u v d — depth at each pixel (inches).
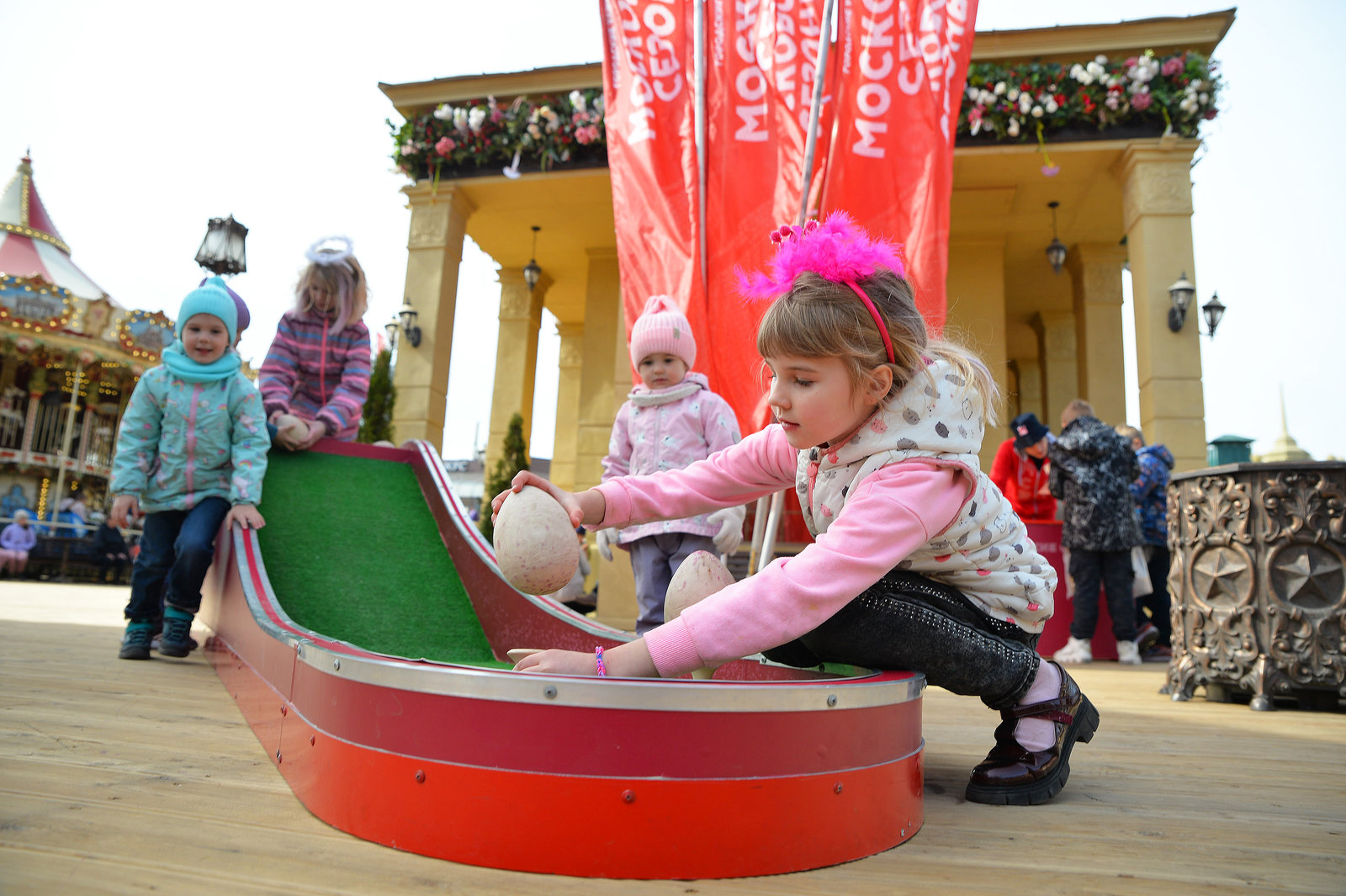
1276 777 66.3
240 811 45.3
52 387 755.4
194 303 117.6
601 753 37.0
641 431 122.5
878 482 47.8
